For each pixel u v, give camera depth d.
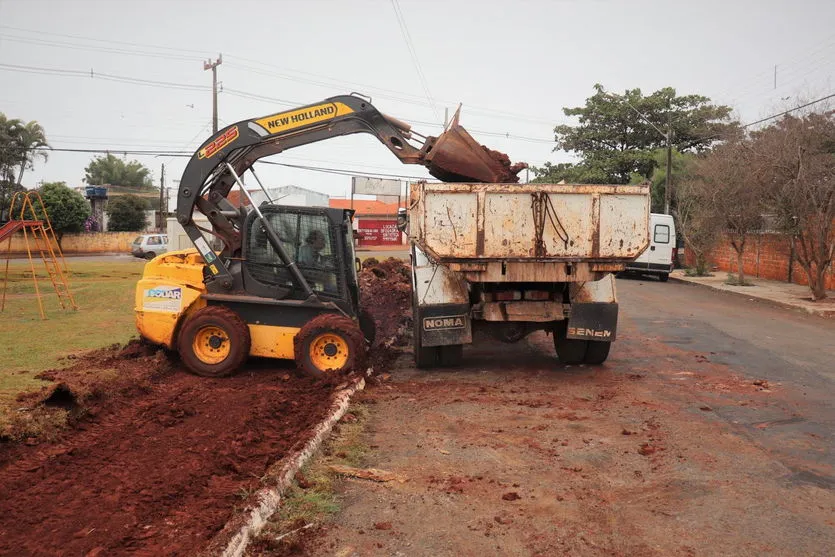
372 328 10.84
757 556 4.30
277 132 9.81
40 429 6.15
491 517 4.85
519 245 8.90
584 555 4.30
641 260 28.28
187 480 5.23
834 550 4.38
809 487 5.44
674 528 4.69
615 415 7.52
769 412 7.69
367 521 4.77
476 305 9.59
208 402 7.70
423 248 8.90
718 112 45.62
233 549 4.02
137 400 7.72
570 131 48.50
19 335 11.61
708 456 6.16
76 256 49.59
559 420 7.30
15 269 28.30
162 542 4.21
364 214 61.38
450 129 9.77
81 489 5.06
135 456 5.80
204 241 9.56
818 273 19.53
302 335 8.77
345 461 5.87
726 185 24.64
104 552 4.05
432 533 4.59
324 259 9.40
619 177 46.44
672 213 37.19
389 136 9.80
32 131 54.75
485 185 8.81
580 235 8.91
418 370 9.96
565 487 5.41
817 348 12.07
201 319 8.95
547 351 11.55
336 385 8.32
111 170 102.50
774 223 23.50
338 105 9.84
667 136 34.00
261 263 9.38
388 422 7.21
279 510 4.78
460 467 5.85
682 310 17.77
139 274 25.53
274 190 50.44
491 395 8.41
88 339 11.23
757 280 27.66
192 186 9.67
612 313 9.48
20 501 4.83
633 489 5.38
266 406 7.34
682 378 9.48
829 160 19.06
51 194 54.78
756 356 11.22
